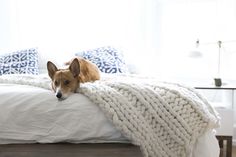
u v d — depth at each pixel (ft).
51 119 4.70
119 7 10.46
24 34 10.68
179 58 10.53
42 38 10.68
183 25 10.37
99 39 10.64
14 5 10.51
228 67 9.86
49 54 9.26
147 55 10.65
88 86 5.03
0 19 10.47
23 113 4.73
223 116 7.86
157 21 10.58
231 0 9.52
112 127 4.67
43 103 4.74
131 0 10.40
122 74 7.43
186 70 10.47
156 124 4.83
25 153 4.40
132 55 10.05
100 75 6.56
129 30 10.55
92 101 4.73
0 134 4.78
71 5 10.58
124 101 4.72
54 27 10.67
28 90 5.02
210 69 10.15
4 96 4.87
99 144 4.72
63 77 4.88
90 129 4.63
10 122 4.76
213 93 9.91
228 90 8.12
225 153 8.19
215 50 9.99
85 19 10.62
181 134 4.83
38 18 10.65
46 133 4.72
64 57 9.31
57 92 4.74
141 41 10.59
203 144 5.10
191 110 4.98
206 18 10.02
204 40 10.08
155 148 4.76
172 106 4.89
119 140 4.77
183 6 10.27
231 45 9.70
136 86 5.03
